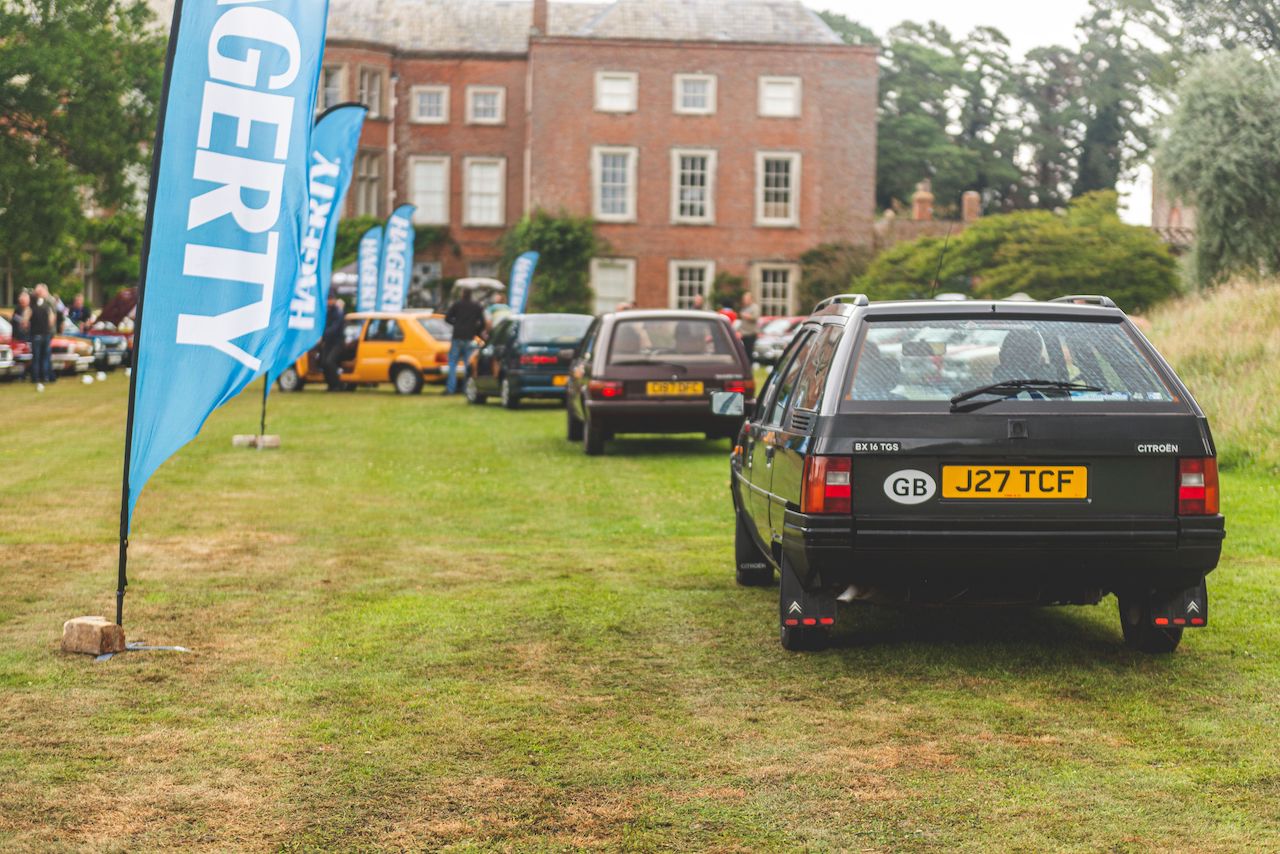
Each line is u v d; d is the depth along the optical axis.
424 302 53.88
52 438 17.62
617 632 6.93
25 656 6.43
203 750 5.05
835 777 4.72
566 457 15.87
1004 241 32.59
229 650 6.56
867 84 51.69
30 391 27.78
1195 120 28.12
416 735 5.23
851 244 50.88
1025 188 74.69
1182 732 5.20
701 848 4.09
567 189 51.59
